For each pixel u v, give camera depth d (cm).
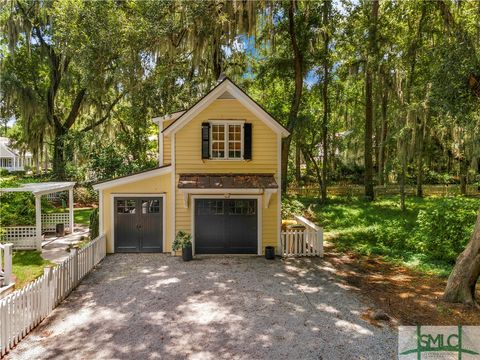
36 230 1268
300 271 1020
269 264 1093
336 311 731
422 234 1213
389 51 2202
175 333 635
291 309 741
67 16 1442
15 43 2094
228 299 797
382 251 1220
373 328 653
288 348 582
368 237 1472
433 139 2370
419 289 866
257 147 1205
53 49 2378
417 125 1850
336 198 2708
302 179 3659
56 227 1579
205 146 1184
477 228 762
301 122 2192
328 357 554
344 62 2375
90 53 1441
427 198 2500
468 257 769
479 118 1338
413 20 2186
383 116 2491
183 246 1129
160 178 1213
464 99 1270
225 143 1199
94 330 647
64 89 2583
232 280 932
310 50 2059
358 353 566
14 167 5178
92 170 2392
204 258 1162
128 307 752
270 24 1886
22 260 1141
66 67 2388
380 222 1716
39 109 2442
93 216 1316
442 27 1958
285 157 2011
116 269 1032
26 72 2498
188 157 1200
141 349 579
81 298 805
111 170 2181
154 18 1421
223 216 1198
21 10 2141
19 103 2339
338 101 2725
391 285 897
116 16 1395
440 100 1338
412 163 2553
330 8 2116
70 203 1596
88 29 1407
